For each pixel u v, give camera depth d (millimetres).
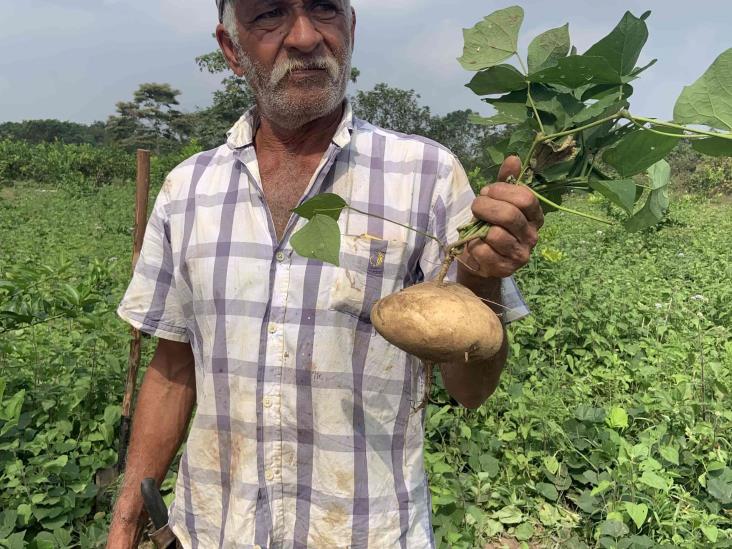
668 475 3287
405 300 1220
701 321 5852
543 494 3369
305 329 1514
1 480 3137
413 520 1585
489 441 3678
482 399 1595
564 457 3541
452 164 1576
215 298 1598
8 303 3307
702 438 3596
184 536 1711
